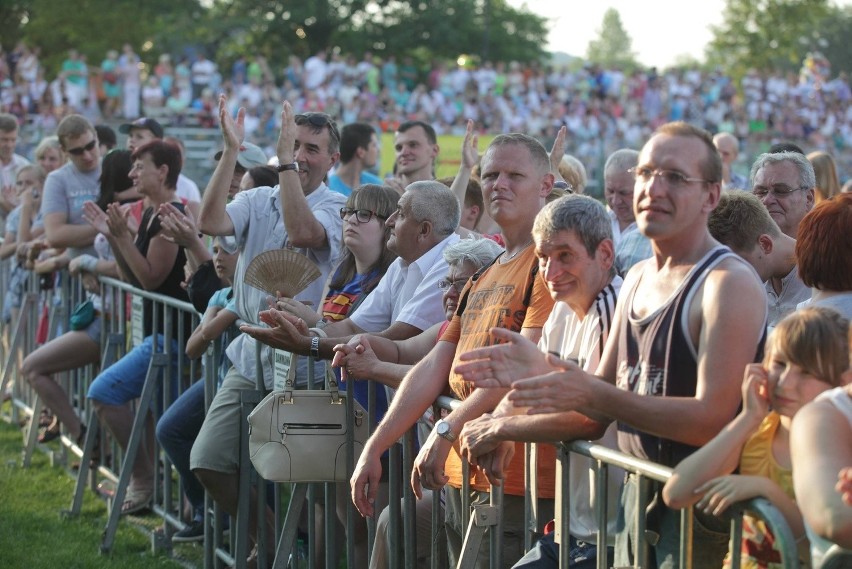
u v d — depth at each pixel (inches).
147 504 265.9
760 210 158.9
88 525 260.8
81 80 1162.0
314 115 223.9
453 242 172.6
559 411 112.8
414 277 179.0
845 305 129.0
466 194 243.9
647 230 113.4
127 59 1174.3
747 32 2522.1
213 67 1246.3
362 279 195.9
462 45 2304.4
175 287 252.5
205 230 215.8
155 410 245.8
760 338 109.1
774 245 171.5
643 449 116.6
